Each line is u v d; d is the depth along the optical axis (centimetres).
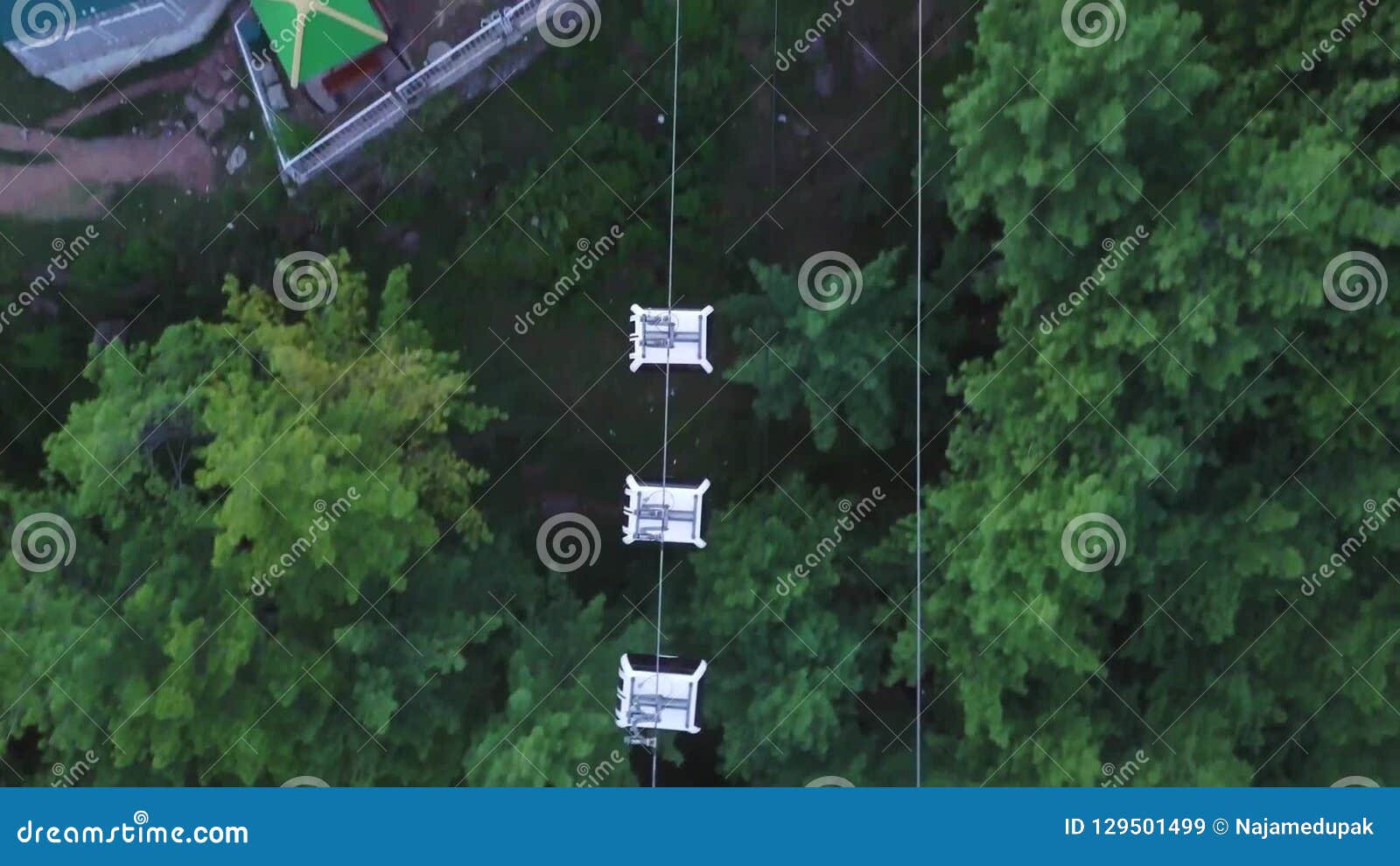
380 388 1139
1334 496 1100
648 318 1146
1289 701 1177
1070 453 1078
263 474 1025
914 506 1308
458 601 1245
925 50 1323
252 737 1103
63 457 1101
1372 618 1107
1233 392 1056
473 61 1339
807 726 1125
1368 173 972
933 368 1230
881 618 1198
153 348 1145
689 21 1338
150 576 1107
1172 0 1012
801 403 1324
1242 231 977
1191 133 1010
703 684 1176
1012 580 1076
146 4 1335
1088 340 1051
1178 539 1076
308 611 1127
